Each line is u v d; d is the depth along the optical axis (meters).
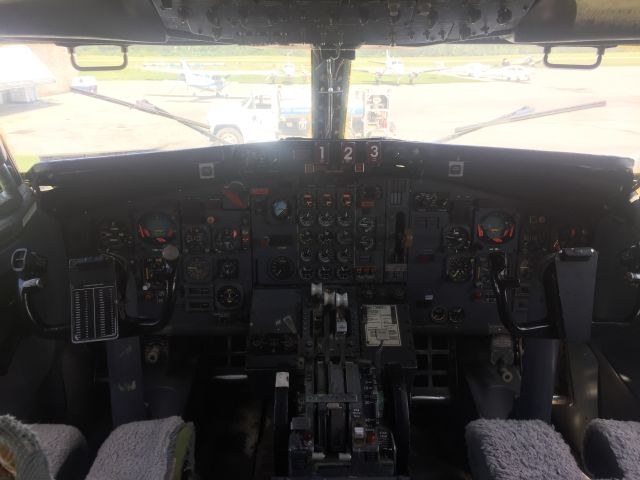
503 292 1.09
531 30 1.33
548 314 1.05
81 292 1.10
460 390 1.61
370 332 1.50
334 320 1.48
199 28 1.35
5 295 1.20
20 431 0.36
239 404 1.66
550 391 1.09
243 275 1.64
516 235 1.61
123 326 1.11
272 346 1.46
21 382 1.24
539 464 0.59
